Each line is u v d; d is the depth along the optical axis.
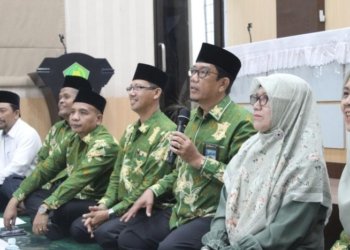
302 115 3.00
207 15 8.16
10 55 7.16
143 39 7.84
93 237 4.46
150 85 4.34
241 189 3.12
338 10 6.37
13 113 6.08
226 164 3.63
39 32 7.29
